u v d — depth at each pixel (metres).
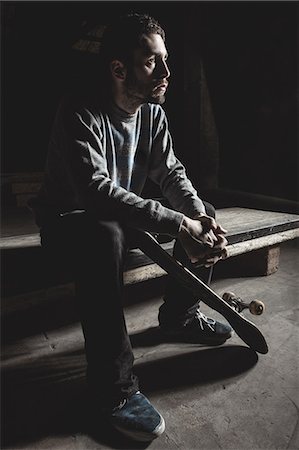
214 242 1.56
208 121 5.04
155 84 1.49
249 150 4.91
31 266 1.84
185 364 1.74
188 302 1.84
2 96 5.71
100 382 1.39
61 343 1.91
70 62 5.78
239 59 4.78
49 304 2.28
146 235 1.49
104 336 1.37
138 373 1.67
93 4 5.49
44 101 5.91
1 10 5.36
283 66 4.41
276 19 4.38
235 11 4.69
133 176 1.77
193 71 4.89
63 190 1.63
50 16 5.54
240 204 4.22
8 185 4.38
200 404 1.50
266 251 2.62
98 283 1.35
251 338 1.69
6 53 5.62
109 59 1.50
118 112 1.57
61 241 1.46
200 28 4.78
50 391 1.58
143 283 2.55
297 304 2.27
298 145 4.44
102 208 1.40
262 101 4.67
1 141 5.77
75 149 1.44
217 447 1.31
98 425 1.42
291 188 4.57
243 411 1.47
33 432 1.38
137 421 1.35
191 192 1.72
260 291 2.44
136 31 1.45
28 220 3.66
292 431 1.38
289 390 1.58
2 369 1.70
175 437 1.36
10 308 1.69
